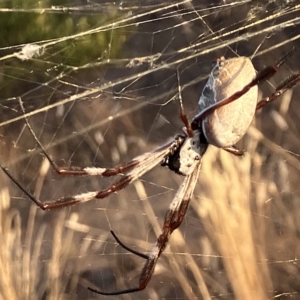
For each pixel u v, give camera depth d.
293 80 0.18
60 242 0.27
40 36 0.27
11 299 0.23
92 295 0.28
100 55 0.29
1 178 0.25
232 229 0.23
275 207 0.28
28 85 0.29
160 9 0.29
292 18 0.29
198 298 0.27
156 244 0.20
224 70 0.17
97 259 0.29
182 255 0.26
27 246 0.26
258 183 0.27
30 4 0.27
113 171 0.19
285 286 0.28
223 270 0.27
